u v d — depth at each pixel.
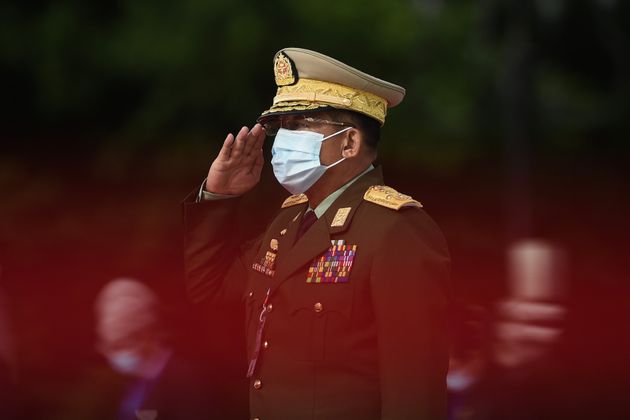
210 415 12.60
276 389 7.75
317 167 8.06
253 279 8.41
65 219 53.34
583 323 15.94
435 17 64.69
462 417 11.61
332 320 7.54
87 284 45.75
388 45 55.06
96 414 13.50
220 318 12.86
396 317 7.27
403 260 7.39
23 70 55.03
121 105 56.09
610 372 14.79
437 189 72.31
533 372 11.77
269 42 50.00
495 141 72.12
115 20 53.06
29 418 15.38
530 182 71.62
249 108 50.69
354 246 7.65
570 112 78.56
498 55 67.62
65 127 57.03
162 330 12.88
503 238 70.06
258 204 41.31
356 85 8.05
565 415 12.08
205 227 8.84
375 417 7.44
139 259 48.84
